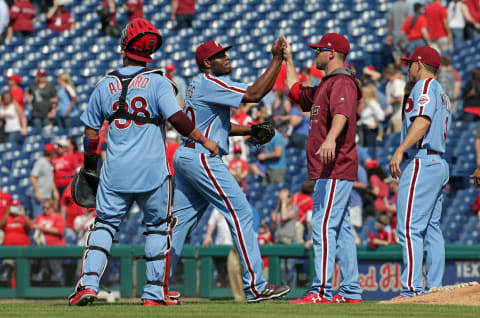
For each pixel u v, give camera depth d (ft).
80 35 247.29
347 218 68.44
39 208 171.73
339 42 67.15
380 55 210.79
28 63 248.11
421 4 196.13
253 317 47.88
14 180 203.41
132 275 131.23
